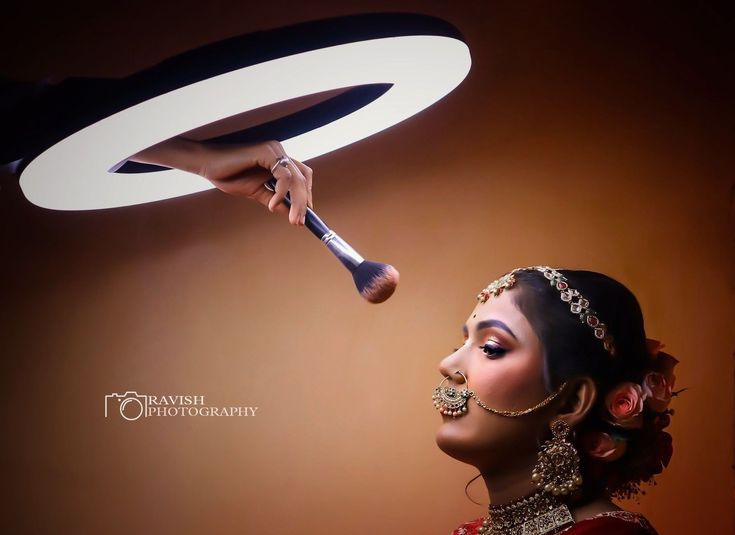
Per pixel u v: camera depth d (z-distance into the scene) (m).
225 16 2.12
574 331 1.17
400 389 2.14
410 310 2.15
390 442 2.13
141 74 1.03
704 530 2.12
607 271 2.15
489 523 1.24
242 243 2.17
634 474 1.21
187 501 2.13
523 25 2.18
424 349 2.14
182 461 2.13
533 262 2.15
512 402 1.16
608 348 1.17
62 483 2.12
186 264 2.17
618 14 2.19
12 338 2.13
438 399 1.21
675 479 2.13
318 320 2.16
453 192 2.16
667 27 2.19
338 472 2.13
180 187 1.49
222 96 1.04
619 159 2.17
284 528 2.12
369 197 2.16
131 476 2.13
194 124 1.07
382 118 1.36
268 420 2.14
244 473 2.13
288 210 1.36
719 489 2.13
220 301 2.16
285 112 2.04
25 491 2.11
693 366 2.15
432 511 2.12
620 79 2.18
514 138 2.17
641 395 1.17
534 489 1.18
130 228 2.17
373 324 2.15
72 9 2.09
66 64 2.08
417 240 2.15
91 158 1.15
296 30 1.03
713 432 2.13
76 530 2.11
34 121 1.16
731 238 2.16
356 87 1.36
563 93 2.18
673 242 2.16
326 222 2.15
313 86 1.09
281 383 2.15
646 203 2.17
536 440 1.17
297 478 2.13
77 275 2.15
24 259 2.14
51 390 2.14
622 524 1.12
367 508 2.12
